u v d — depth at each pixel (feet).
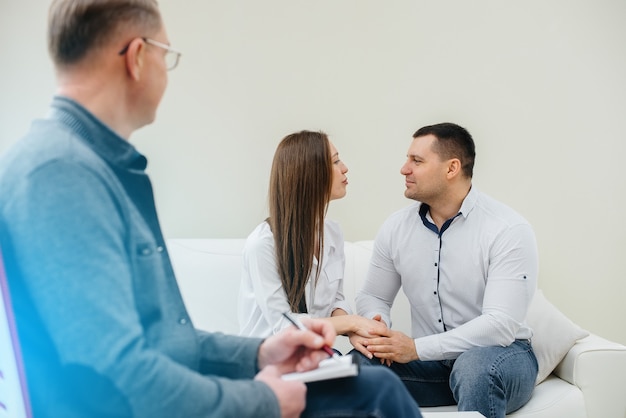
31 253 2.54
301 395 3.01
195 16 8.18
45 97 8.07
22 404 2.82
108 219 2.70
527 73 8.47
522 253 5.98
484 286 6.25
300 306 6.05
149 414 2.56
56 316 2.50
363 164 8.52
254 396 2.83
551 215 8.64
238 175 8.43
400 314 7.59
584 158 8.58
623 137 8.57
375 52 8.39
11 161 2.75
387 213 8.59
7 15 7.95
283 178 5.86
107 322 2.51
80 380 2.55
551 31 8.43
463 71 8.46
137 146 8.25
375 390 3.27
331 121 8.45
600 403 6.19
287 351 3.51
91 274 2.53
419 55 8.43
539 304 6.84
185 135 8.31
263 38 8.29
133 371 2.52
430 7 8.38
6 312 2.75
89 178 2.71
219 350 3.63
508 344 5.91
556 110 8.52
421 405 6.18
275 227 5.92
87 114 2.97
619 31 8.45
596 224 8.66
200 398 2.67
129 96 3.18
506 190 8.61
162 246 3.29
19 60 8.01
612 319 8.68
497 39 8.43
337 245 6.59
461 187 6.33
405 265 6.63
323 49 8.36
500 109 8.51
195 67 8.25
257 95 8.35
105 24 2.98
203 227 8.46
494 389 5.48
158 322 3.13
